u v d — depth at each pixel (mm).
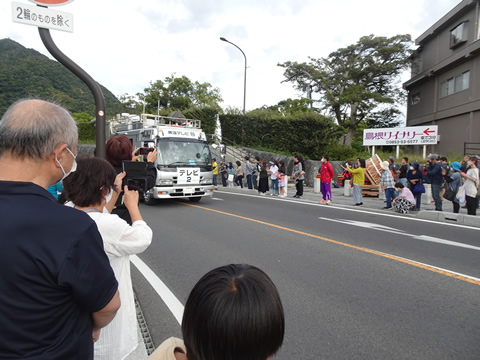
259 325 1009
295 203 12797
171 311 3932
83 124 34906
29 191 1249
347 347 3174
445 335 3367
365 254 6008
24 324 1134
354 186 12273
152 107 40938
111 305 1362
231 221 9078
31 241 1148
